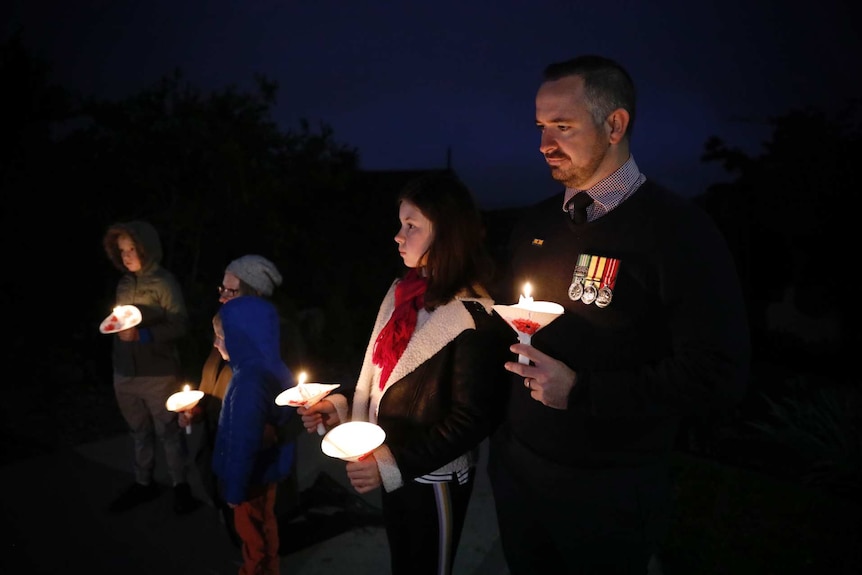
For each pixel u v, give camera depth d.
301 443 4.95
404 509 1.91
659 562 3.11
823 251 9.16
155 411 3.55
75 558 3.21
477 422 1.72
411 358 1.79
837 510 3.40
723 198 10.47
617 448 1.66
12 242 6.25
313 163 9.34
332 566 3.14
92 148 7.27
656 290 1.57
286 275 9.94
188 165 8.09
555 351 1.71
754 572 2.93
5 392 5.73
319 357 8.26
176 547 3.33
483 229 1.89
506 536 1.95
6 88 6.16
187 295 7.86
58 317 6.68
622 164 1.64
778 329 10.21
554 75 1.60
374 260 12.38
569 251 1.73
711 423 5.55
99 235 6.90
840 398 3.84
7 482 4.10
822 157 8.52
